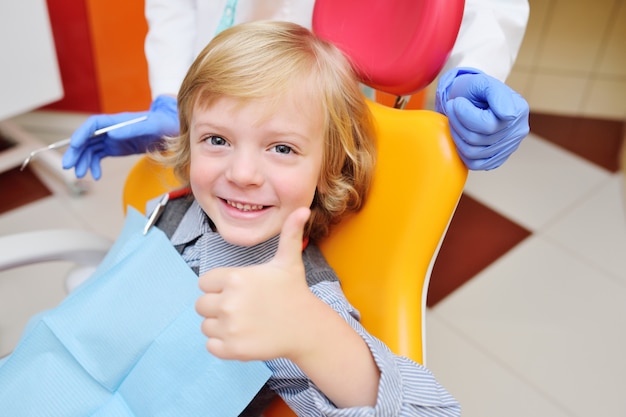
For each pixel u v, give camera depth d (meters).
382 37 0.66
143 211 0.86
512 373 1.34
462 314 1.47
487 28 0.73
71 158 0.78
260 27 0.65
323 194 0.67
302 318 0.47
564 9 2.10
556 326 1.45
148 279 0.66
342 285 0.70
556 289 1.54
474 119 0.55
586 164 2.03
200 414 0.60
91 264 0.87
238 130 0.58
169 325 0.64
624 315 1.48
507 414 1.26
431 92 2.14
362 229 0.69
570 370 1.35
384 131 0.67
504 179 1.93
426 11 0.61
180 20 0.96
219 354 0.44
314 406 0.57
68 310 0.67
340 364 0.50
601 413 1.27
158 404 0.62
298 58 0.61
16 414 0.66
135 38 1.84
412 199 0.64
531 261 1.62
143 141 0.82
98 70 1.87
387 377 0.51
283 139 0.59
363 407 0.49
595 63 2.19
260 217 0.62
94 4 1.74
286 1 0.84
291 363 0.59
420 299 0.65
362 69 0.68
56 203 1.73
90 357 0.65
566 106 2.29
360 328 0.58
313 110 0.60
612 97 2.25
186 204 0.78
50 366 0.66
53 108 1.97
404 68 0.64
